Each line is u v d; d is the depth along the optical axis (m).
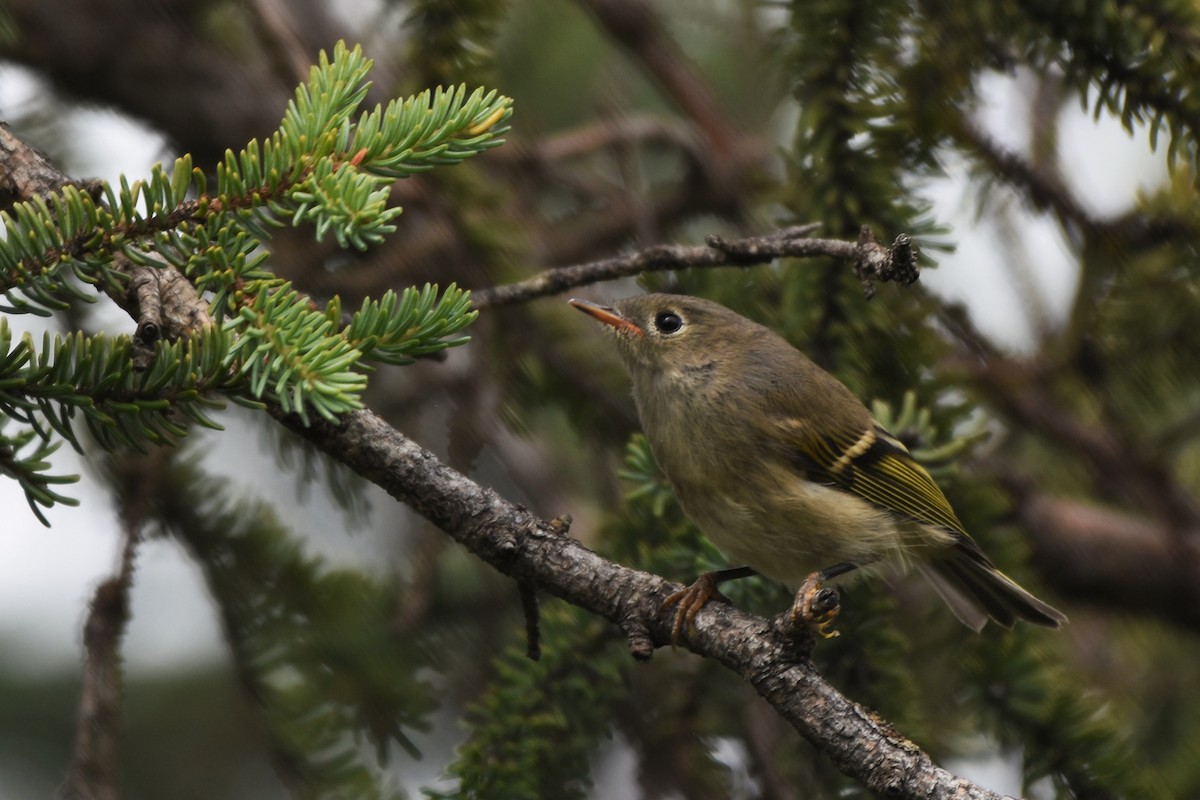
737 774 8.06
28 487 4.55
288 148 4.80
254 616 7.96
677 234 10.95
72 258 4.64
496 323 9.06
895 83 8.10
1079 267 9.21
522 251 9.07
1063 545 10.48
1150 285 8.93
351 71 5.01
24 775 9.73
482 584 9.14
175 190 4.70
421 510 5.36
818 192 8.12
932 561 8.58
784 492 7.87
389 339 4.86
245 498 8.25
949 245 8.16
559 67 12.27
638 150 13.05
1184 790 8.52
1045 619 7.90
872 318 8.23
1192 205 8.64
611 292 11.51
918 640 8.47
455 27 8.08
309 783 7.38
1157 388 9.35
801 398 8.05
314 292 8.99
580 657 7.25
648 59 11.33
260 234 4.80
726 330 8.42
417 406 9.42
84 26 10.05
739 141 11.37
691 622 5.54
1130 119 7.93
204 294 5.23
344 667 7.88
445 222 8.84
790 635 5.33
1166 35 7.62
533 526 5.51
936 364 8.83
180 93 10.36
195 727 10.05
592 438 9.41
